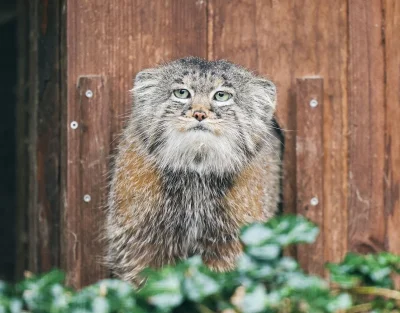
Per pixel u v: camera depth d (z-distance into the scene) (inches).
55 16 316.2
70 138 290.2
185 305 203.9
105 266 289.4
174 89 276.4
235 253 277.9
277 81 298.4
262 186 282.4
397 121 295.7
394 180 294.7
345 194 294.7
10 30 438.0
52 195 317.1
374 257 220.7
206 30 298.0
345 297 199.3
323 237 291.9
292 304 199.8
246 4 298.7
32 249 328.2
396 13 296.8
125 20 295.7
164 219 277.6
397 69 296.4
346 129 296.0
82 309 199.3
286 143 296.7
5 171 438.6
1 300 200.5
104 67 294.7
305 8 298.0
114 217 281.0
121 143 284.7
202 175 276.4
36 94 324.5
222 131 273.3
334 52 297.1
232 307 201.2
